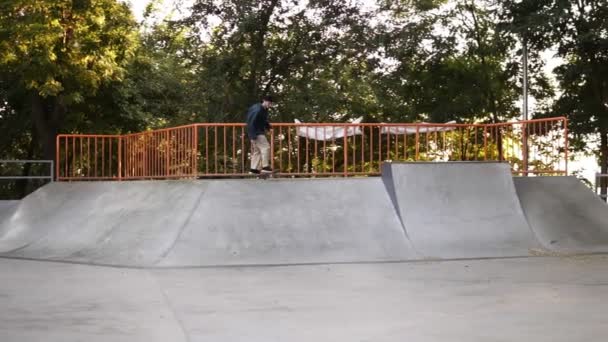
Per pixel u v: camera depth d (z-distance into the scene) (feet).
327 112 114.83
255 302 31.81
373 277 39.83
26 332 25.41
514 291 34.06
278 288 36.06
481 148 77.82
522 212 53.98
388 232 50.80
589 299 31.53
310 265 45.75
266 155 55.88
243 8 112.57
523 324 26.12
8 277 41.06
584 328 25.25
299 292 34.65
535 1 100.58
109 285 37.58
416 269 43.14
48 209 62.59
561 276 39.27
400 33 112.78
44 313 29.22
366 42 112.98
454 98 122.72
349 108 121.39
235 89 118.62
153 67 114.52
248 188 53.01
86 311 29.68
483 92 122.42
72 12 92.22
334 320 27.45
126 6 99.14
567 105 108.88
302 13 117.08
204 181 53.26
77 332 25.45
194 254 47.34
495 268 43.09
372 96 120.57
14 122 112.57
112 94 105.70
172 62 122.72
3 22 88.38
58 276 41.47
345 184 54.60
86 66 95.25
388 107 121.39
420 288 35.50
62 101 96.58
